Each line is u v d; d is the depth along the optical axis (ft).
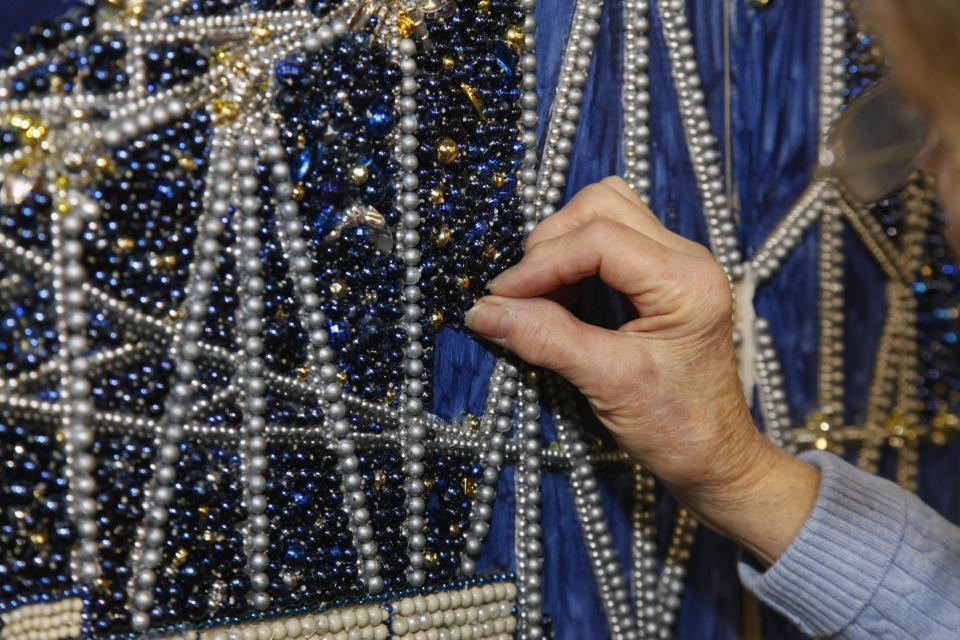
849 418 2.96
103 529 1.91
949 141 1.56
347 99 2.08
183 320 1.96
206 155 1.97
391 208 2.17
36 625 1.88
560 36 2.39
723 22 2.61
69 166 1.84
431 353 2.26
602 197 2.26
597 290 2.48
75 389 1.86
